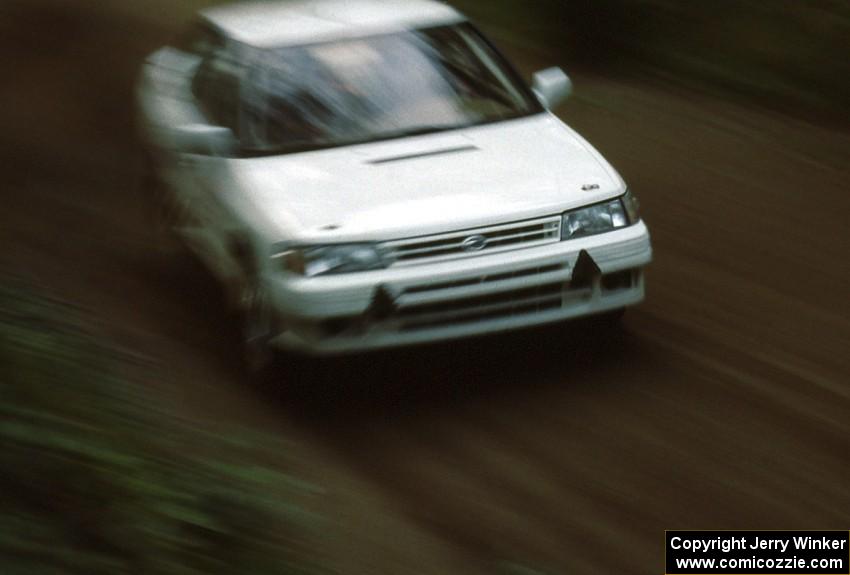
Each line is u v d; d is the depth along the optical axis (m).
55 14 30.03
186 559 7.68
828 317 12.41
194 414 10.60
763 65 20.88
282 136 12.01
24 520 7.41
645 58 22.62
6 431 8.30
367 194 10.98
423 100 12.42
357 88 12.40
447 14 13.70
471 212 10.70
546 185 11.14
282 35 13.11
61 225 16.33
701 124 19.62
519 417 10.52
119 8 30.73
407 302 10.48
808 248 14.44
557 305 10.93
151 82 15.59
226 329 12.74
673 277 13.61
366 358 11.84
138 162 19.19
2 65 25.91
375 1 14.23
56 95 23.66
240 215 11.30
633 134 19.39
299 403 11.06
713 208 15.98
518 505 9.14
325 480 9.62
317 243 10.48
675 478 9.40
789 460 9.59
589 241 10.91
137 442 9.20
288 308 10.55
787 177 17.12
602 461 9.70
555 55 24.03
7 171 18.92
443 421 10.57
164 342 12.34
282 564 8.02
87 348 11.36
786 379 10.99
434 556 8.47
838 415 10.31
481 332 10.74
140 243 15.56
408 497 9.34
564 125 12.58
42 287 13.50
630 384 10.98
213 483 8.87
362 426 10.59
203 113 13.34
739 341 11.84
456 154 11.63
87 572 7.13
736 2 22.14
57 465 8.14
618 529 8.76
